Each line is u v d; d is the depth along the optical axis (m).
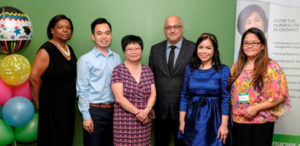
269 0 2.77
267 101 2.17
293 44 2.77
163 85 2.64
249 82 2.22
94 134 2.51
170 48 2.72
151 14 3.15
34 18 3.27
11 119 2.53
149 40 3.19
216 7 3.08
